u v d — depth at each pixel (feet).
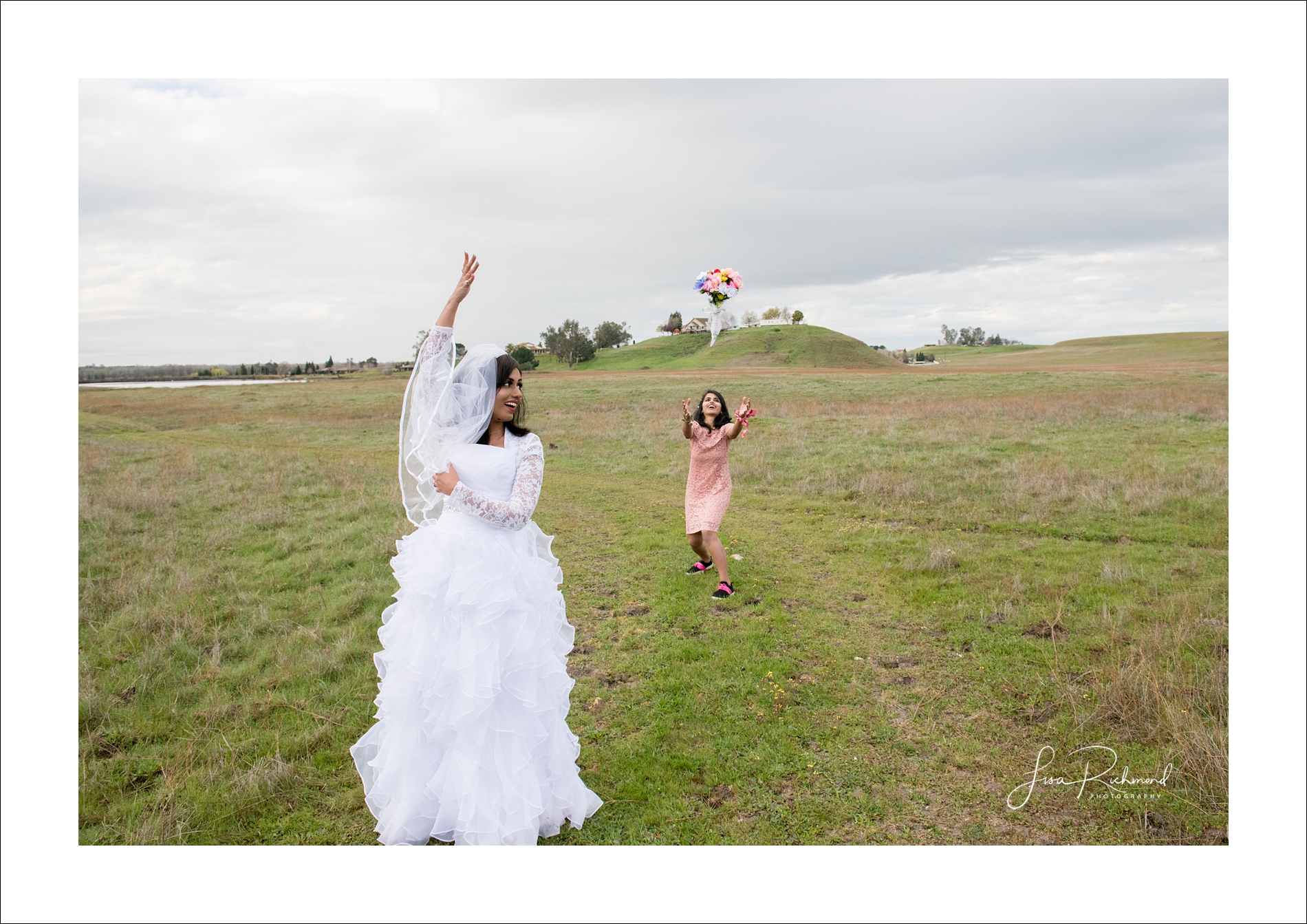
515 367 10.68
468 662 9.71
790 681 15.53
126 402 105.60
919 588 21.07
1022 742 13.16
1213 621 17.33
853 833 10.91
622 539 27.66
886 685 15.40
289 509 32.30
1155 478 32.86
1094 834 10.90
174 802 11.68
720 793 11.83
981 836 10.86
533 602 10.47
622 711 14.46
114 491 35.09
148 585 21.86
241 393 117.70
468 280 11.03
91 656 17.07
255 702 14.98
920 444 47.11
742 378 132.05
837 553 25.00
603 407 89.04
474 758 10.00
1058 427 52.65
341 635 18.21
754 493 35.50
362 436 66.85
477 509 9.97
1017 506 29.99
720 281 25.08
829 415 70.03
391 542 25.94
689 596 20.89
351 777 12.35
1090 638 17.03
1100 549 24.04
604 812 11.34
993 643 17.17
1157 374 108.99
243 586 22.11
